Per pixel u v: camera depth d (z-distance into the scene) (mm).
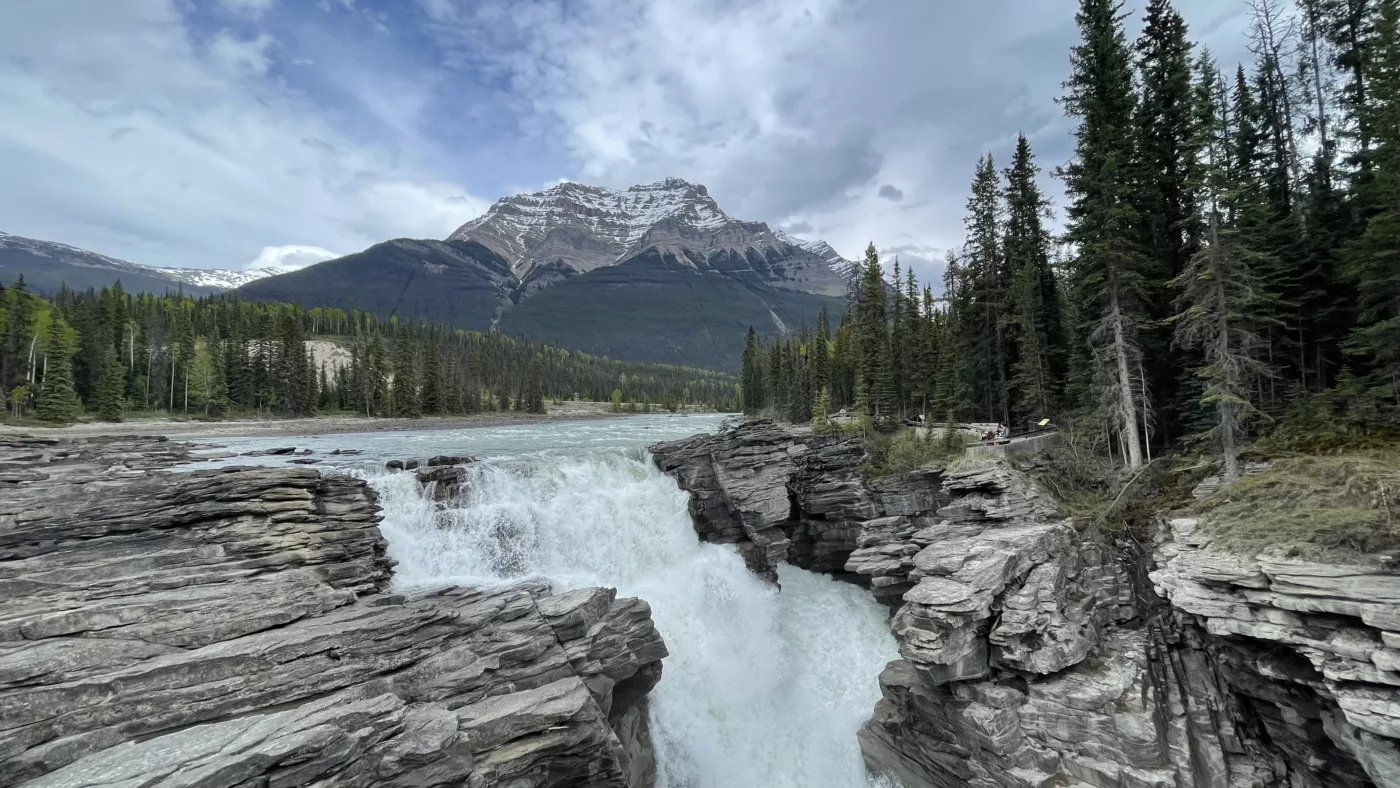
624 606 25016
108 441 49906
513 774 17547
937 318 69562
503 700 18922
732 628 33312
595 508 36375
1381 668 15984
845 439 41906
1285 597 18516
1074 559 26812
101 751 13578
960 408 55125
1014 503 30047
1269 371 27750
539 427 104062
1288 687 20250
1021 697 22500
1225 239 28578
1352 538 18688
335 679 17109
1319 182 34219
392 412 116625
